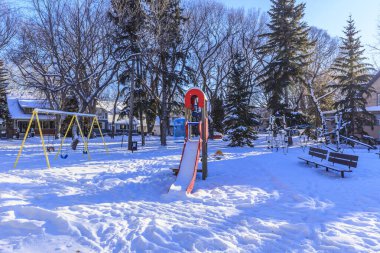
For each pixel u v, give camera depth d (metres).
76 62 18.05
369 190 7.60
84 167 11.78
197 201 6.97
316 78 34.94
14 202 6.31
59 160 13.94
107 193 7.70
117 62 18.09
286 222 5.33
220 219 5.52
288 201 6.80
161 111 24.73
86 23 17.98
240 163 12.78
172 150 19.72
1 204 6.05
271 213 5.90
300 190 7.76
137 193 7.81
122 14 17.89
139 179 9.55
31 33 17.58
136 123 62.84
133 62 20.12
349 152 17.30
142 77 23.84
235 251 4.16
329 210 6.04
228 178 9.67
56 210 5.92
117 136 43.50
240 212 5.98
